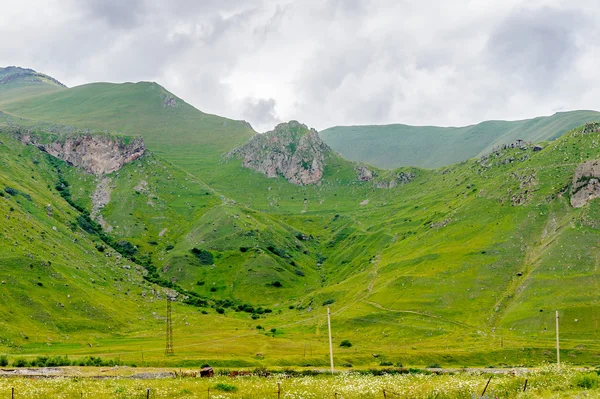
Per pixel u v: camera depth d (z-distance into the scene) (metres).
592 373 45.34
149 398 42.78
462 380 50.53
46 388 49.19
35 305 174.75
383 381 53.25
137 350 148.88
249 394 44.84
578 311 181.12
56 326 171.38
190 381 59.12
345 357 146.25
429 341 182.25
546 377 45.44
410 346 175.88
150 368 108.31
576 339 167.88
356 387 46.09
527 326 182.75
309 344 180.25
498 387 41.50
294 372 101.00
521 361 151.50
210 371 81.81
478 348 163.88
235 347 160.88
